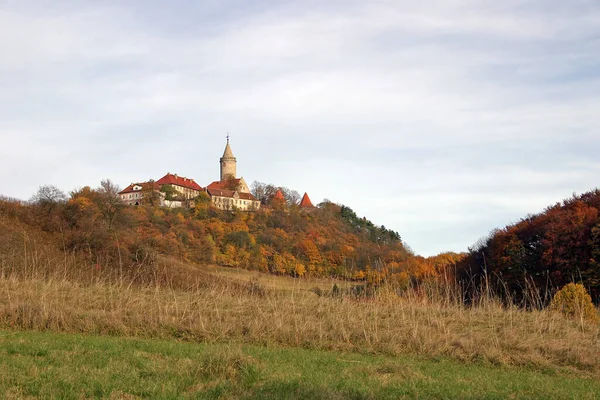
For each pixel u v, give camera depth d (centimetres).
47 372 955
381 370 1159
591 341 1509
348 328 1555
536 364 1320
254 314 1672
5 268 2325
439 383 1057
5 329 1478
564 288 2044
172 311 1677
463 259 4438
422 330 1530
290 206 11212
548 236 3688
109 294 1912
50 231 4538
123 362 1075
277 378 985
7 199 5191
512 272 3772
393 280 2208
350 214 10456
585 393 1045
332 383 982
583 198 4559
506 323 1698
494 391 1023
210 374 993
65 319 1543
